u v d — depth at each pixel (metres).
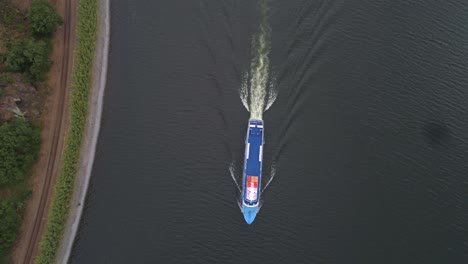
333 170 99.62
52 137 93.31
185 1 109.62
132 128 100.50
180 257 92.62
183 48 106.44
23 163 88.56
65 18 101.75
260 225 95.38
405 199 98.56
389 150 101.94
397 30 111.25
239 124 101.56
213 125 101.38
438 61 109.62
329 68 106.62
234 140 100.44
